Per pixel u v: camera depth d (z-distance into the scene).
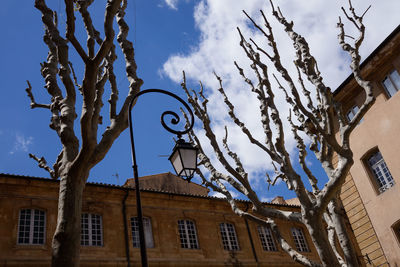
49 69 9.00
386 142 19.30
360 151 20.70
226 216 26.41
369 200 19.91
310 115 10.11
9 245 17.95
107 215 21.64
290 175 10.21
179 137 8.62
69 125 7.61
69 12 7.14
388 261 18.67
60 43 8.22
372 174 20.30
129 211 22.53
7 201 18.95
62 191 6.72
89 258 19.78
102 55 7.32
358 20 11.54
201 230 24.75
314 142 12.01
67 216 6.45
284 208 28.73
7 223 18.41
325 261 9.47
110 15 7.43
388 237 18.75
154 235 22.77
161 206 24.05
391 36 18.86
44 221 19.58
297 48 11.43
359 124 21.02
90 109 7.05
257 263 25.28
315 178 11.70
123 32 10.23
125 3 10.84
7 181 19.25
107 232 21.09
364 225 20.02
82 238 20.36
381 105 19.86
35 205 19.58
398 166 18.58
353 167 21.05
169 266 22.03
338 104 10.98
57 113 8.72
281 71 10.58
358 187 20.59
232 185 11.91
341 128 10.48
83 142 6.91
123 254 20.86
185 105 8.87
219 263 23.92
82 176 6.94
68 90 7.96
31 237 18.81
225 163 11.30
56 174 9.38
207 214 25.67
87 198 21.45
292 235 28.48
